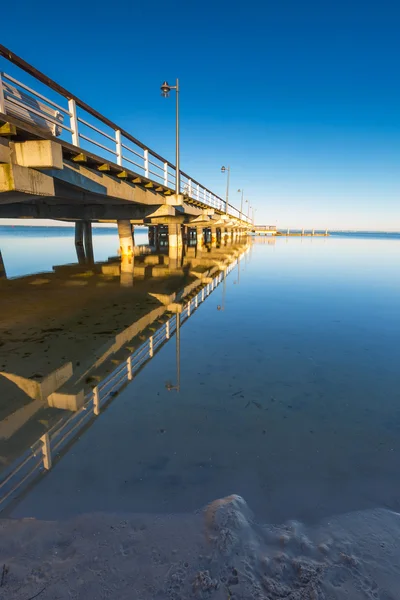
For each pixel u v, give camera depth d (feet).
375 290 41.01
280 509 7.48
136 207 54.39
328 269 62.85
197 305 31.76
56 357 18.22
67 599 5.17
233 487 8.27
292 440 10.50
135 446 10.09
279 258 84.74
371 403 13.15
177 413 12.19
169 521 6.98
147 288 40.01
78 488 8.18
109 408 12.55
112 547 6.24
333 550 6.15
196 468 9.04
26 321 25.07
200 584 5.38
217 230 134.72
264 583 5.40
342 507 7.58
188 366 16.93
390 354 18.99
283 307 31.32
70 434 10.74
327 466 9.21
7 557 6.02
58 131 33.88
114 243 147.13
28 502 7.66
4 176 19.54
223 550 6.06
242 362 17.56
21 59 18.22
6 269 57.93
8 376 15.74
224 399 13.35
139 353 18.84
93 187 29.96
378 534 6.66
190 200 64.95
